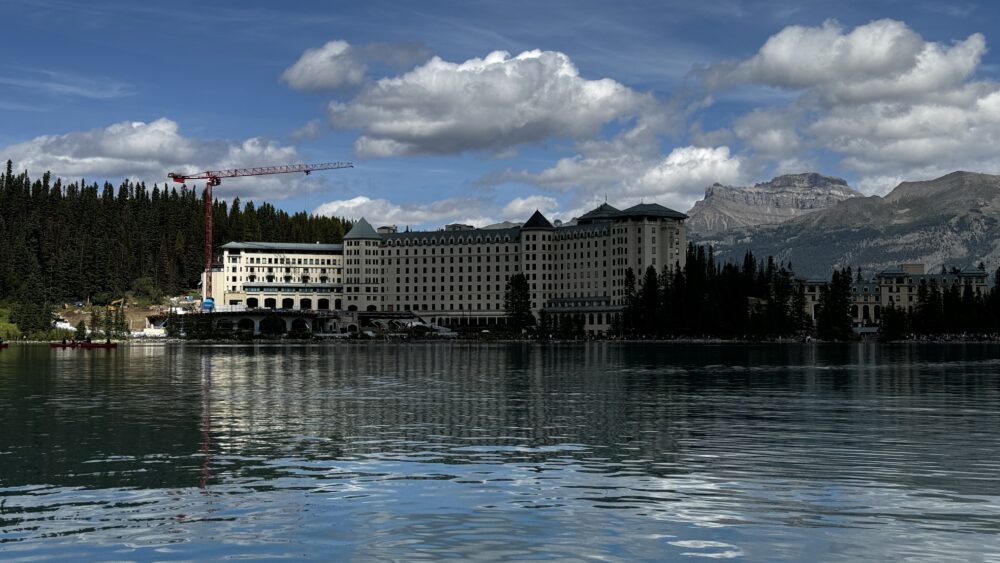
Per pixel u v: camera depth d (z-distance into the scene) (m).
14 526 42.03
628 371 161.38
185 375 148.62
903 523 41.88
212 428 75.06
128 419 82.06
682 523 42.00
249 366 179.50
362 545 38.75
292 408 92.25
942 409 90.81
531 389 118.50
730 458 59.25
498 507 45.09
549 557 37.06
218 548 38.53
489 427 75.81
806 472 53.97
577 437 69.56
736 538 39.62
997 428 74.81
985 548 38.09
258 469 55.41
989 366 179.25
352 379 138.75
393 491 48.84
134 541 39.59
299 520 42.78
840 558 36.91
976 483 50.53
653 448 63.66
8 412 88.44
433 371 161.50
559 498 47.03
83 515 43.94
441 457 59.72
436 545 38.69
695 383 130.12
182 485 50.62
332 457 59.78
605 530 40.84
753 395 108.50
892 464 56.72
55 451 62.56
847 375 149.12
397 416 84.56
